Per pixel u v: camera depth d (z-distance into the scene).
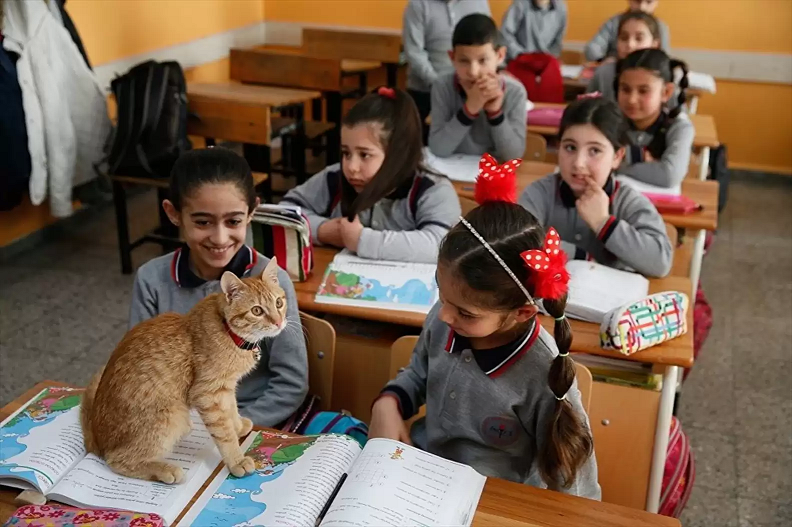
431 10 4.35
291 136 4.41
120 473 1.09
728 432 2.54
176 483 1.07
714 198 2.66
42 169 3.35
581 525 1.07
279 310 1.13
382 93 2.16
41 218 3.84
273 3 5.79
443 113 3.15
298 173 4.36
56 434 1.18
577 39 5.39
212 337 1.08
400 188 2.16
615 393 1.68
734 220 4.60
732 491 2.25
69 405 1.27
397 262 2.03
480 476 1.14
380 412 1.43
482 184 1.24
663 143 2.86
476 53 2.91
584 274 1.90
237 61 4.63
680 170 2.73
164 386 1.07
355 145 2.11
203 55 5.01
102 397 1.10
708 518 2.13
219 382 1.08
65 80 3.40
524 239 1.16
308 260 1.96
